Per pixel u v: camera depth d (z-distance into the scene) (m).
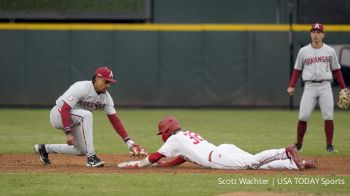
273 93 76.12
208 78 76.12
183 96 76.31
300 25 75.69
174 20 77.94
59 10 77.56
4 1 77.50
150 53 75.88
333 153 42.59
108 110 34.78
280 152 32.91
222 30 75.75
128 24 75.62
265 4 77.88
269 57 75.75
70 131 33.47
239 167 33.09
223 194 27.23
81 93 33.72
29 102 76.12
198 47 75.94
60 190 28.36
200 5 78.00
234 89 76.19
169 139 33.12
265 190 28.25
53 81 75.88
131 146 34.28
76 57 75.56
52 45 75.56
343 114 72.88
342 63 74.44
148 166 34.06
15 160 39.16
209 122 63.62
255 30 75.75
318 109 77.75
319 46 42.22
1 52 75.69
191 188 28.66
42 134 54.06
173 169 33.81
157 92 76.31
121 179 30.81
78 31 75.44
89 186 29.17
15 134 54.00
